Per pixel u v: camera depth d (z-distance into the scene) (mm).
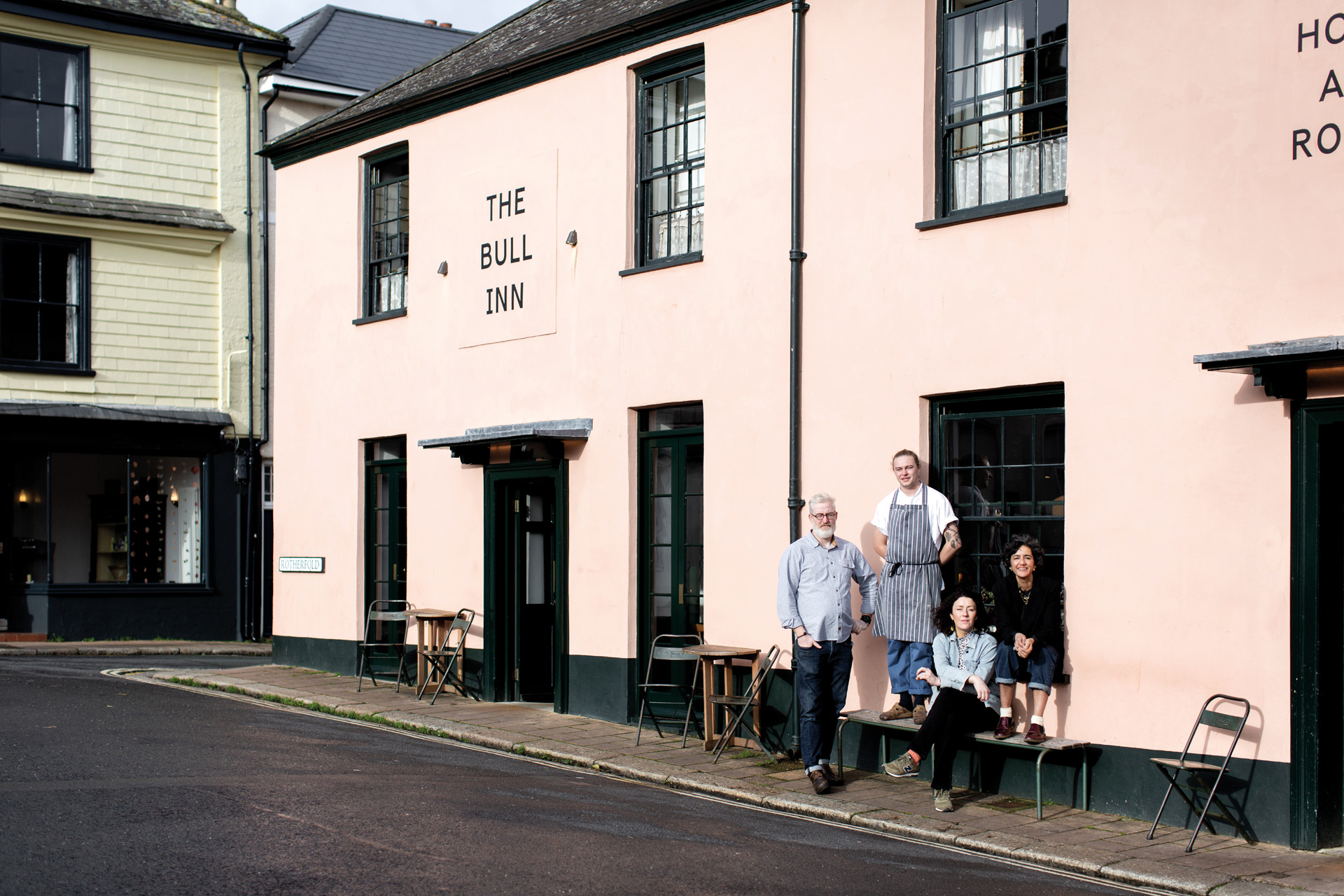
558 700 11461
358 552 14031
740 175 10336
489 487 12266
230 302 19000
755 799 8258
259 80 19484
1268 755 7270
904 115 9258
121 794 7273
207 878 5695
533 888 5766
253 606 18922
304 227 14953
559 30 12461
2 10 17234
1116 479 7984
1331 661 7219
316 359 14711
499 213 12445
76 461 17766
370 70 21062
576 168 11711
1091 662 8023
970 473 8930
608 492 11195
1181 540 7688
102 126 18125
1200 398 7652
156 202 18516
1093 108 8211
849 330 9508
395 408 13602
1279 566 7293
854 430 9438
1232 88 7617
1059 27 8602
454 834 6680
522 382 12117
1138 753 7805
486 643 12227
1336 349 6711
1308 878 6543
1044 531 8484
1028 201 8477
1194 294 7719
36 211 17266
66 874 5664
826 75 9773
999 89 8914
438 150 13156
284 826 6676
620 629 10992
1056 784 8156
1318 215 7266
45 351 17594
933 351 8984
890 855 6832
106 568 17906
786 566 8727
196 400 18672
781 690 9758
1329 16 7277
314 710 11602
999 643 8203
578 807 7602
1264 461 7371
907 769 8055
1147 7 7988
